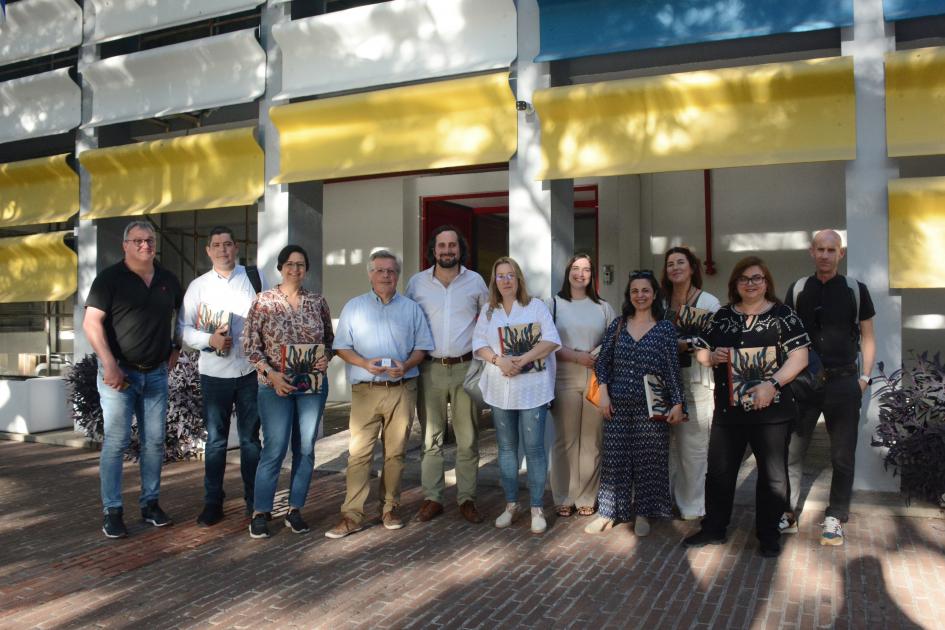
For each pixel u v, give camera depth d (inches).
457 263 215.6
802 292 193.3
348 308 206.4
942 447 202.8
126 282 202.8
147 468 214.7
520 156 267.4
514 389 202.2
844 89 229.1
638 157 248.5
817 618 147.4
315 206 322.3
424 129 278.5
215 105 319.3
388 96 277.1
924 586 161.9
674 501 218.7
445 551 189.5
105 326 203.0
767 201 393.4
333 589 166.2
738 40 285.7
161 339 209.6
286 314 201.2
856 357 188.7
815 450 293.6
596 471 216.2
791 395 178.9
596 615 151.0
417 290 217.5
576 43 258.1
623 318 201.6
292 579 172.4
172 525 214.7
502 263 202.8
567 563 179.8
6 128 371.6
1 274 378.9
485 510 225.0
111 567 181.3
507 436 205.8
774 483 179.0
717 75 235.9
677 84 239.8
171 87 331.6
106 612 155.6
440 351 213.6
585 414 215.2
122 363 206.7
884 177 230.5
